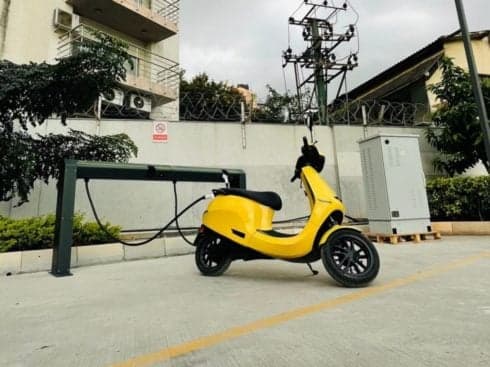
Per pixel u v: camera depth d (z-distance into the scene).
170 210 5.75
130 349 1.52
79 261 3.97
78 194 5.33
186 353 1.46
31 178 4.30
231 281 2.98
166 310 2.11
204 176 4.35
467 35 4.27
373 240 5.16
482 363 1.26
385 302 2.11
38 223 4.02
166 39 12.97
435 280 2.63
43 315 2.06
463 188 5.48
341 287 2.58
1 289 2.78
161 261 4.29
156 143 5.93
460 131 6.34
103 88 4.57
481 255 3.61
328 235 2.62
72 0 10.14
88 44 4.41
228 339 1.61
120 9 10.62
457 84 6.49
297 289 2.58
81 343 1.60
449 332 1.57
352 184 6.60
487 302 2.03
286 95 9.27
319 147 6.65
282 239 2.83
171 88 11.25
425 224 5.01
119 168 3.85
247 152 6.30
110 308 2.18
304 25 9.99
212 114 6.39
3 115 4.32
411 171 5.11
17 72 4.17
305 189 3.01
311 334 1.62
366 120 7.02
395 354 1.36
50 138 4.69
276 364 1.32
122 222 5.47
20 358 1.44
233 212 3.16
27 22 9.05
